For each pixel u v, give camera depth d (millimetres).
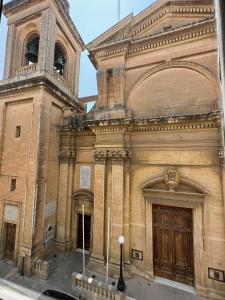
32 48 15398
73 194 14172
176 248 10891
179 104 11352
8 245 12812
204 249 9828
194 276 10125
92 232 13219
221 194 9852
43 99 13023
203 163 10391
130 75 12914
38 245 12094
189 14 11992
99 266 11453
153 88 12180
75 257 12977
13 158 13383
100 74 13359
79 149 14594
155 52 12328
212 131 10375
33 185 12164
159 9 12562
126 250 11188
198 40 11273
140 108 12336
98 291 9539
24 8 14930
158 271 11062
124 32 13125
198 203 10305
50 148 13734
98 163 12625
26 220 11977
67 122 14750
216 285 9438
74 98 17125
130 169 12102
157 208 11555
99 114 13031
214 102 10430
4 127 14141
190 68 11328
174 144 11164
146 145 11859
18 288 10211
